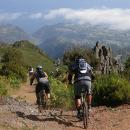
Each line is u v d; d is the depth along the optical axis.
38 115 13.03
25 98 24.41
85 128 11.45
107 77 17.23
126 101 15.57
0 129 10.53
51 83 22.41
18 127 11.04
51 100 17.03
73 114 13.40
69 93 17.64
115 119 12.28
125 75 19.53
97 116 12.84
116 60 77.88
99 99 16.23
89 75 11.88
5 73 40.25
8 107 13.93
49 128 11.36
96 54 74.31
